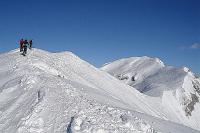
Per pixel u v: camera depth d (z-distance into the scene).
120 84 60.09
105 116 17.20
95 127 15.36
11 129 17.30
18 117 18.50
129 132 15.67
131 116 17.56
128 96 55.69
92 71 56.75
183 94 112.75
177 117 96.06
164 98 100.25
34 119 17.45
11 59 37.81
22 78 25.11
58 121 17.12
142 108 54.72
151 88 116.94
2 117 19.31
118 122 16.61
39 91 21.53
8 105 21.02
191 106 112.38
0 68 34.41
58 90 22.27
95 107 18.81
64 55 56.44
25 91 22.70
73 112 17.89
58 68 43.94
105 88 51.50
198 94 123.56
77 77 45.66
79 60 58.44
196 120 109.12
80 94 23.72
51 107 18.72
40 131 16.48
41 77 25.86
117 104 28.86
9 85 24.95
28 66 32.88
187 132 20.94
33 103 19.78
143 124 16.64
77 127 15.56
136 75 153.62
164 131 19.16
